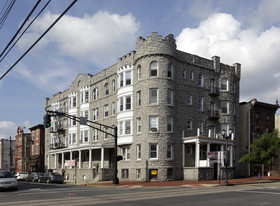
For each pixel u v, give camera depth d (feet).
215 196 59.77
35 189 83.56
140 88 122.11
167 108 118.83
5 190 80.02
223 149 126.82
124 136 127.85
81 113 164.55
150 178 114.93
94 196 61.93
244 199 54.65
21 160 240.32
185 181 110.11
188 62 130.41
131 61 129.49
